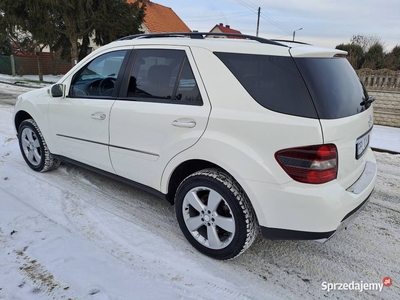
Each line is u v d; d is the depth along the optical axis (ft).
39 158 13.51
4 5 47.26
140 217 10.50
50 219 10.08
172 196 9.56
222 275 7.98
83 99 11.10
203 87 8.13
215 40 8.43
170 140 8.64
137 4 57.62
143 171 9.64
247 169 7.33
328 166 6.85
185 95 8.49
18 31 57.00
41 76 60.80
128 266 8.11
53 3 46.96
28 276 7.57
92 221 10.10
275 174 7.06
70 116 11.47
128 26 56.70
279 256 8.84
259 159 7.20
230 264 8.41
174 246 9.02
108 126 10.19
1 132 20.06
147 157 9.36
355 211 7.68
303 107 6.93
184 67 8.58
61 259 8.20
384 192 13.26
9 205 10.83
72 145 11.80
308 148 6.75
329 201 6.86
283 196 7.06
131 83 9.78
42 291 7.15
